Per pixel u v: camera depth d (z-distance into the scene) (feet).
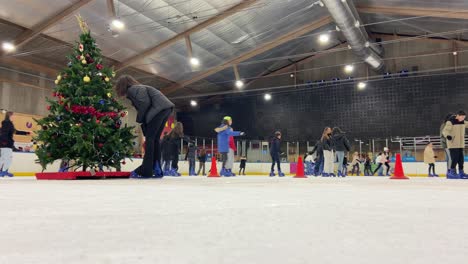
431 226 2.34
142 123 14.23
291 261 1.36
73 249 1.59
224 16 40.42
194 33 42.63
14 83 41.78
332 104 59.72
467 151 45.55
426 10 42.78
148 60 46.91
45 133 14.46
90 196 4.98
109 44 41.29
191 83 56.85
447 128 19.39
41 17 34.27
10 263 1.32
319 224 2.40
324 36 43.34
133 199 4.47
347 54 61.77
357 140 56.08
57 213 3.01
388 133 55.72
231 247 1.64
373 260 1.39
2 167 21.20
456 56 55.52
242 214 2.94
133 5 35.42
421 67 57.67
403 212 3.15
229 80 60.75
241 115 65.10
